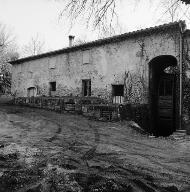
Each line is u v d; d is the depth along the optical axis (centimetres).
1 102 2627
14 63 2873
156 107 1598
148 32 1525
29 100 2183
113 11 633
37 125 1217
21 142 808
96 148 773
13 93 2848
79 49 2023
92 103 1691
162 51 1466
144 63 1554
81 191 432
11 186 444
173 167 600
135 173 540
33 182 462
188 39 1368
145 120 1478
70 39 2509
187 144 949
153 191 447
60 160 612
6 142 795
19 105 2302
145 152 760
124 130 1189
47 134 989
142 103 1536
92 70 1891
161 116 1584
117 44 1727
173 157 707
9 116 1520
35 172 514
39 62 2472
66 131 1079
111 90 1736
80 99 1664
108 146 815
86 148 766
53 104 1877
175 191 450
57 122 1330
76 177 497
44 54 2347
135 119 1399
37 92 2464
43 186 446
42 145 777
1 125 1173
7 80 3672
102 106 1444
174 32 1412
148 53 1538
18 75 2788
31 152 677
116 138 985
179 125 1342
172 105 1530
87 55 1944
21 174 499
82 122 1354
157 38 1498
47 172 517
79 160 624
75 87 2033
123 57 1680
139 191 446
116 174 528
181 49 1373
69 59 2116
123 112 1362
